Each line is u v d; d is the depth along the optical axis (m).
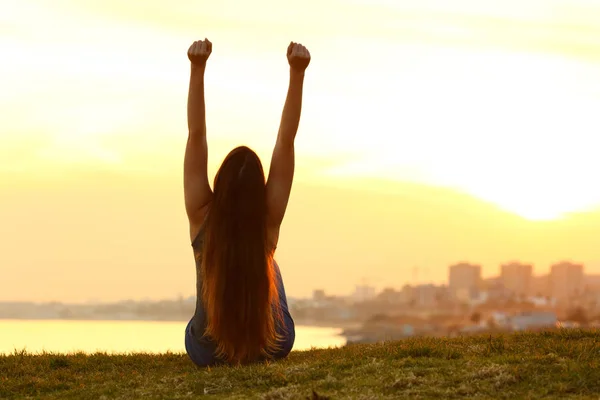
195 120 9.46
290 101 9.45
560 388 8.15
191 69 9.41
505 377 8.51
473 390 8.24
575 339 12.69
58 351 14.05
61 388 10.28
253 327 9.58
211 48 9.35
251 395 8.61
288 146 9.55
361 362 9.84
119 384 9.87
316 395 7.95
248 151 9.55
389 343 13.14
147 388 9.38
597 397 7.89
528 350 10.73
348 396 8.16
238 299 9.43
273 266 9.87
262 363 9.95
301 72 9.38
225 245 9.34
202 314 9.77
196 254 9.73
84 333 167.12
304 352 12.66
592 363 9.11
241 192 9.32
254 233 9.37
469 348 11.08
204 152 9.59
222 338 9.67
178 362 11.88
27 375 11.27
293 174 9.62
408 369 9.21
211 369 9.79
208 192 9.64
